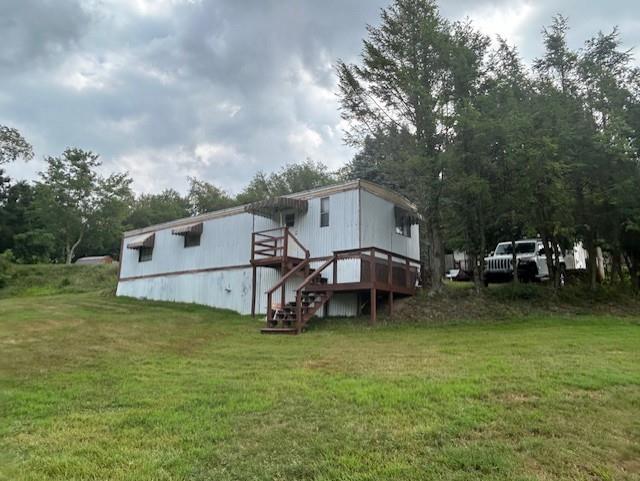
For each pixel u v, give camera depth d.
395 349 9.57
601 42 17.02
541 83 16.78
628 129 15.12
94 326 13.62
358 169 33.03
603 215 16.50
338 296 16.75
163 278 24.11
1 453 4.29
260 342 11.31
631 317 14.03
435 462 3.89
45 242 42.28
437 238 17.47
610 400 5.54
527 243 19.61
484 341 10.12
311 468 3.81
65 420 5.22
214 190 57.16
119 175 45.12
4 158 45.56
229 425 4.88
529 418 4.90
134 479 3.69
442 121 15.45
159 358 9.08
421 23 16.62
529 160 14.13
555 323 12.91
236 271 20.44
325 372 7.36
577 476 3.68
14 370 7.91
